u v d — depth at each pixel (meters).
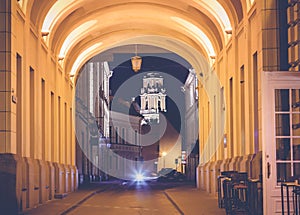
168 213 17.86
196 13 24.03
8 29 14.98
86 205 21.03
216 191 24.31
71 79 30.28
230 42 21.39
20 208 15.30
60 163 26.20
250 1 17.52
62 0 21.09
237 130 20.11
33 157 19.14
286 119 12.59
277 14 14.37
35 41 19.56
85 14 23.92
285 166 12.55
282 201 12.22
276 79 12.58
